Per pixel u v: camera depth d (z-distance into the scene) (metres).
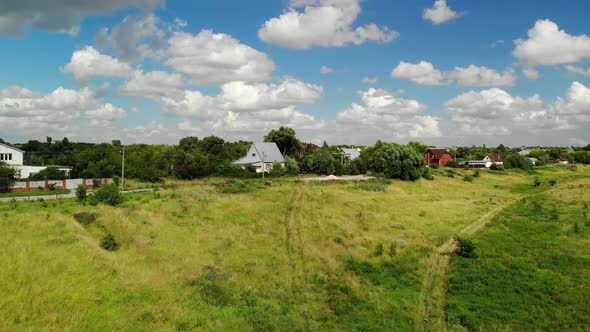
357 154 104.12
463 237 25.66
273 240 25.83
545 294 17.70
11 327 12.07
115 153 73.56
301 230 28.47
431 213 36.75
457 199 48.16
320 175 72.94
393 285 19.33
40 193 44.53
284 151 100.62
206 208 34.03
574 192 51.34
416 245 25.61
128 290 15.87
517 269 20.88
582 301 16.78
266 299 17.00
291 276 19.86
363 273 20.67
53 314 13.18
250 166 80.50
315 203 39.62
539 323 15.26
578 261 21.67
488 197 50.44
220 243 24.38
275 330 14.11
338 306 16.80
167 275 18.14
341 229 28.91
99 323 13.02
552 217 33.97
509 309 16.47
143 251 21.06
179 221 28.83
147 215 28.81
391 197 46.22
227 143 118.19
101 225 24.14
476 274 20.23
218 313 14.80
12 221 21.95
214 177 67.25
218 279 18.34
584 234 27.86
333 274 20.45
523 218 34.56
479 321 15.55
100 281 16.17
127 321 13.32
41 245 18.73
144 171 61.31
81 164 67.25
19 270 15.59
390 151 66.62
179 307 14.80
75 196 41.50
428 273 21.14
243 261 21.41
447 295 18.41
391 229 29.88
